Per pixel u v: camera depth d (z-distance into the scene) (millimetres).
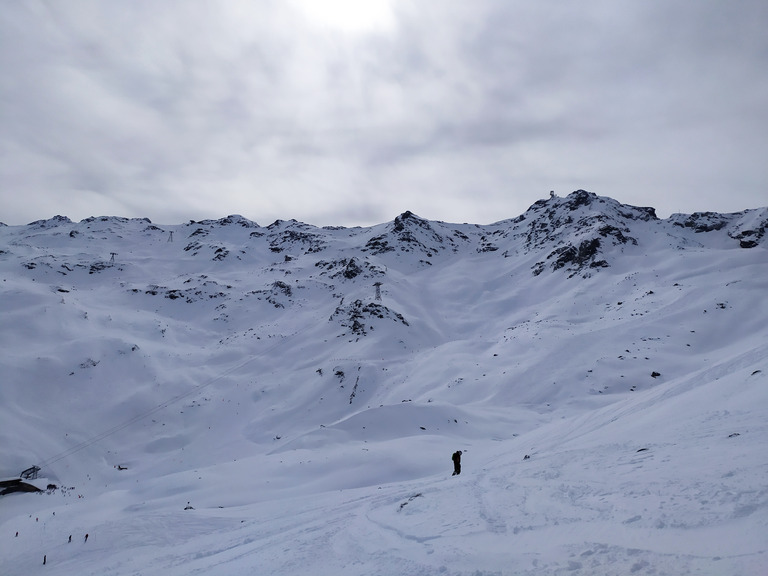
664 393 25828
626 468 12984
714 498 8586
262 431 75188
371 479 36750
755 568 5789
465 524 11117
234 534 18234
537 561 7898
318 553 11398
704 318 83250
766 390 17359
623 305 100375
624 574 6645
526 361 77625
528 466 16984
